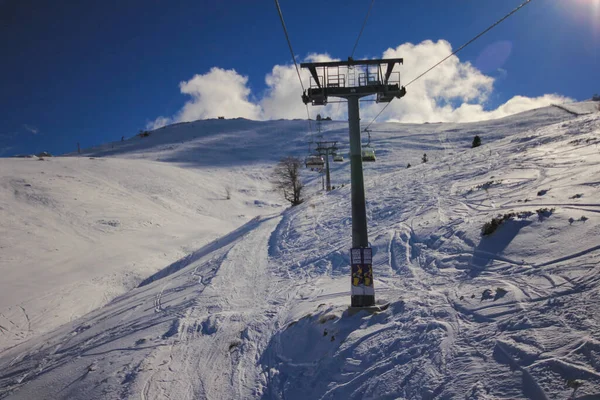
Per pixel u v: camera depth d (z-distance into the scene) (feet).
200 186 257.55
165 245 148.05
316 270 49.67
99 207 178.50
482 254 29.91
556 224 27.45
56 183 193.26
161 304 51.70
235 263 64.34
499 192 44.65
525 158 56.18
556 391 13.23
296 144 393.09
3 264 115.34
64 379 33.94
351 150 30.27
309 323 30.09
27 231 140.67
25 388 35.06
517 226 29.99
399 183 79.71
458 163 76.79
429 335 20.61
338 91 30.14
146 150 414.62
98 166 248.52
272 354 28.63
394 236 45.85
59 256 126.82
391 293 30.73
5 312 86.84
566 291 19.36
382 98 31.96
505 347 16.84
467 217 40.47
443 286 27.66
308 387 22.25
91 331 49.90
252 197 251.60
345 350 23.43
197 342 33.94
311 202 107.14
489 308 20.90
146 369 29.94
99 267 119.65
